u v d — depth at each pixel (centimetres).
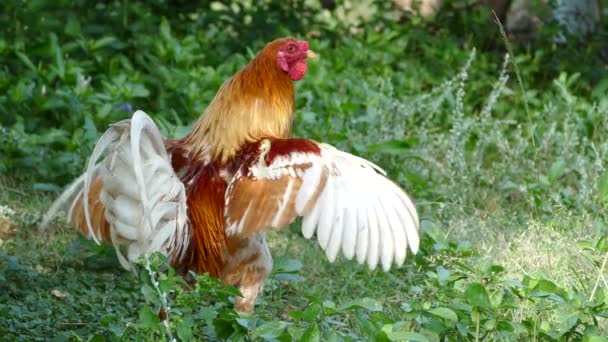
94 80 2175
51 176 1755
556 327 1104
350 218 1091
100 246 1473
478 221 1667
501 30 1355
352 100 2152
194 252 1179
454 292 1065
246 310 1199
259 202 1117
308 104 2050
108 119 1914
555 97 2402
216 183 1184
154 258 1010
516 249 1427
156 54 2198
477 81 2506
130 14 2433
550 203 1636
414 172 1881
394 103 2052
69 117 1939
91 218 1162
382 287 1463
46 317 1293
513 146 2092
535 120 2283
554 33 2834
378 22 2820
